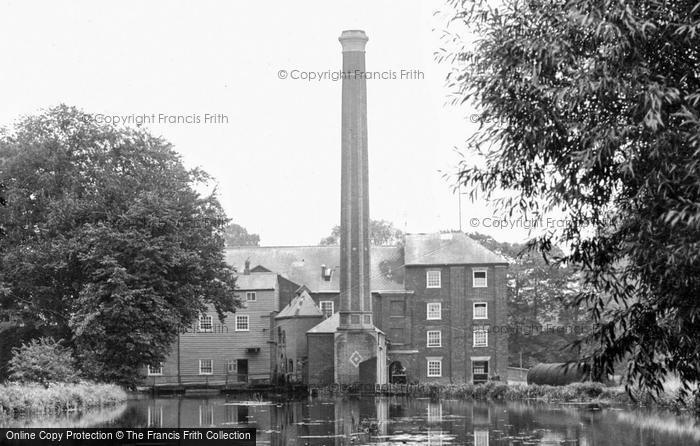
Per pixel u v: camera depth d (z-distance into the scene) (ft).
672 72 48.37
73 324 198.18
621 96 48.70
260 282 329.52
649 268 49.14
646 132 46.62
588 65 48.01
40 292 217.56
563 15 49.85
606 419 133.69
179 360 323.57
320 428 123.03
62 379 177.06
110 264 199.41
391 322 319.68
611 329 53.72
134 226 205.36
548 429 117.91
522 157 52.26
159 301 202.08
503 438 105.81
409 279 321.32
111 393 185.68
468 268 318.86
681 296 49.08
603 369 54.29
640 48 47.39
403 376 314.76
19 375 174.40
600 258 54.13
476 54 52.90
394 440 104.78
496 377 303.27
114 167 224.74
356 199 292.81
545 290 383.04
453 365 315.37
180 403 195.52
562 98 48.49
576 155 48.21
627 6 45.70
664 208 46.52
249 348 325.01
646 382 54.19
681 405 144.56
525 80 50.78
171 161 230.48
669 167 46.44
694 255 44.70
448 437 108.17
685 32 46.91
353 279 289.53
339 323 290.76
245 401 211.00
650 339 52.95
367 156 294.25
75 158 223.30
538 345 382.83
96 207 213.25
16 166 217.15
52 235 215.51
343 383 283.18
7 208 213.25
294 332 305.12
